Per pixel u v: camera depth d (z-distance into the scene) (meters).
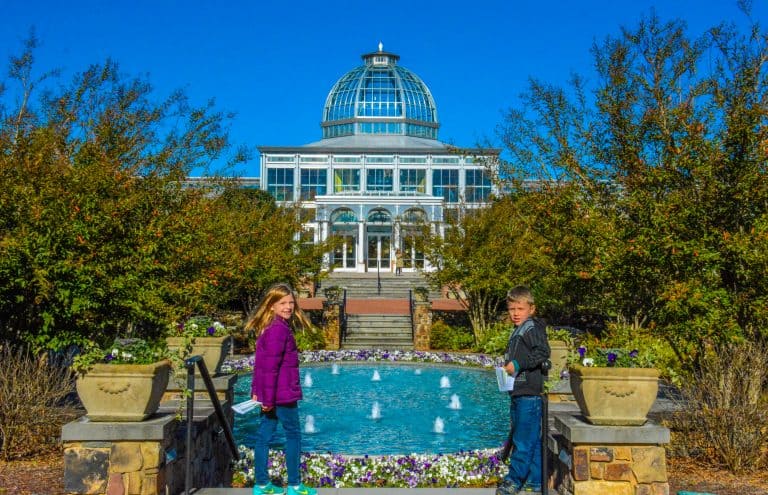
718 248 10.04
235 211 25.94
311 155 64.69
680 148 10.56
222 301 19.98
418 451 11.80
